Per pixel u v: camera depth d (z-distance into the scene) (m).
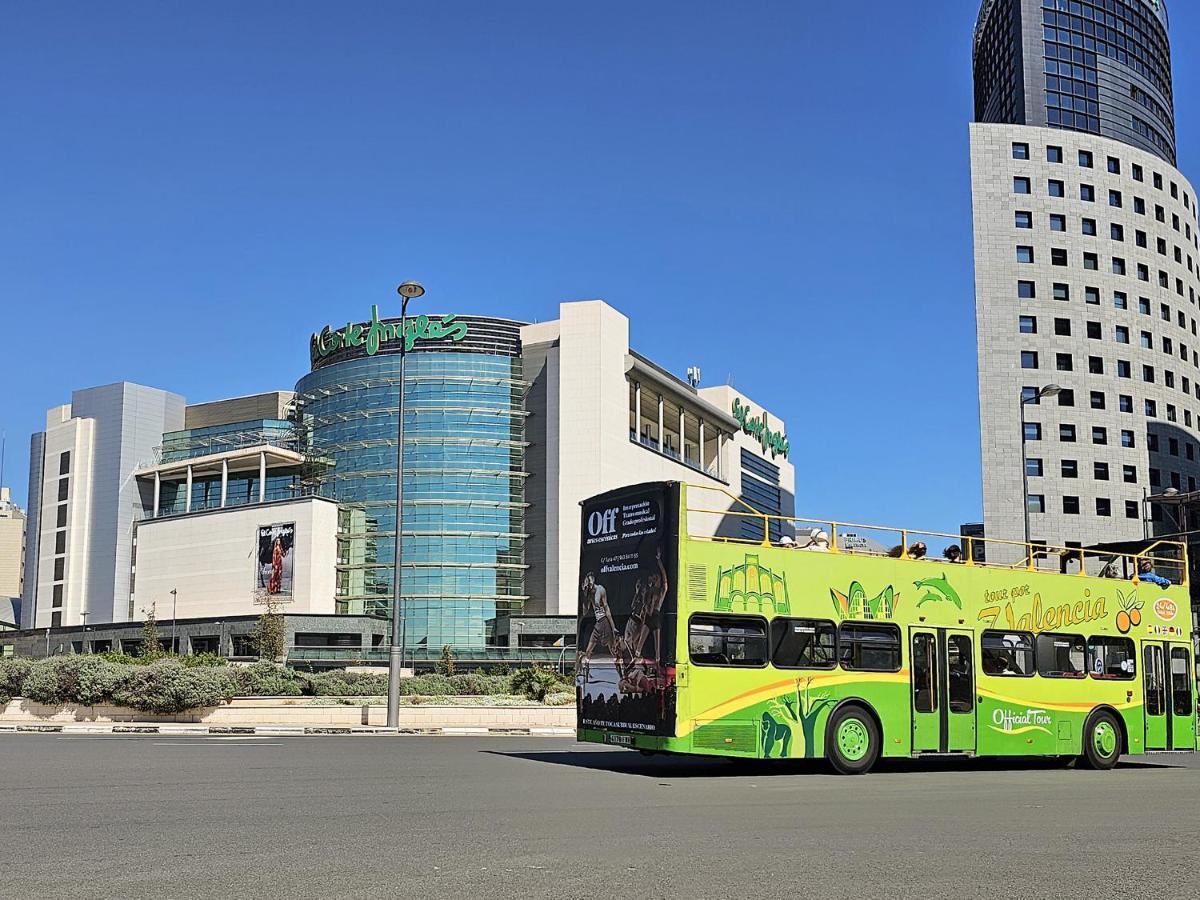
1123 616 20.83
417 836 9.59
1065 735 19.48
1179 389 97.06
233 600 106.69
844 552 17.77
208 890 7.17
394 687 31.23
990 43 136.62
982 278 92.75
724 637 16.42
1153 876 8.12
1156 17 132.25
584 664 17.89
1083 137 96.56
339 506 105.44
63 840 9.23
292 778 15.14
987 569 19.23
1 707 35.22
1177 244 100.62
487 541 102.62
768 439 147.62
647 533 16.81
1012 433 90.19
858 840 9.70
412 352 106.69
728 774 17.12
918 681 18.03
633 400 113.38
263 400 121.94
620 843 9.31
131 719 34.12
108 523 119.00
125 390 121.50
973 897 7.25
